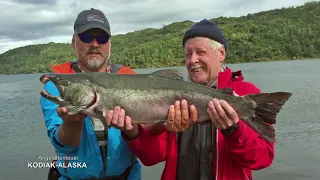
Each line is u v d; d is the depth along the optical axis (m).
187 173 0.81
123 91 0.81
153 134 0.84
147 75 0.85
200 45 0.88
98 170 0.85
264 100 0.80
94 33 0.92
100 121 0.87
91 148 0.85
